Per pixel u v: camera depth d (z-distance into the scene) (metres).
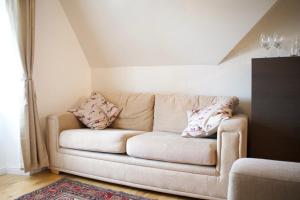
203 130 2.33
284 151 2.23
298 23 2.56
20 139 2.67
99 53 3.54
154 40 3.06
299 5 2.54
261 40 2.69
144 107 3.05
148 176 2.30
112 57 3.50
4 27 2.73
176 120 2.83
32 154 2.73
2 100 2.82
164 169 2.23
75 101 3.52
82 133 2.64
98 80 3.74
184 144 2.15
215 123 2.23
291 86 2.19
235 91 2.89
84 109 3.07
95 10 3.09
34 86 2.89
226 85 2.93
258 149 2.31
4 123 2.84
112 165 2.47
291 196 0.92
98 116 2.98
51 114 2.94
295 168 1.02
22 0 2.65
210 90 3.02
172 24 2.83
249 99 2.83
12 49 2.71
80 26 3.35
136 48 3.24
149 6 2.78
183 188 2.16
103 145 2.47
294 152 2.19
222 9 2.54
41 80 3.03
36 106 2.78
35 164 2.74
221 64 2.94
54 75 3.20
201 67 3.04
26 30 2.68
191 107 2.81
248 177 1.00
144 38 3.09
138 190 2.41
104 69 3.68
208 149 2.04
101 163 2.53
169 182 2.21
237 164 1.10
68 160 2.73
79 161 2.66
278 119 2.24
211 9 2.57
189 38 2.87
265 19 2.69
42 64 3.04
